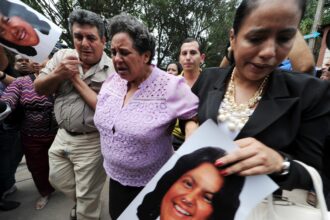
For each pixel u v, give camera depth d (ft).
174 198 2.83
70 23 6.37
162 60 63.93
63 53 6.61
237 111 2.94
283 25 2.30
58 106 6.71
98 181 7.32
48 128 8.87
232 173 2.44
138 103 4.42
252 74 2.63
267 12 2.28
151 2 51.55
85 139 6.81
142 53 4.23
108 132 4.73
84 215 7.33
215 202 2.60
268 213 2.64
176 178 2.85
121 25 4.12
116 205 5.26
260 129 2.68
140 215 3.00
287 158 2.52
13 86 8.53
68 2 36.76
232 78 3.19
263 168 2.35
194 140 2.79
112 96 4.84
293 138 2.67
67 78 6.07
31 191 10.53
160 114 4.29
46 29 5.14
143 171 4.72
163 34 61.05
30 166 9.14
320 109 2.66
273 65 2.51
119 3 39.58
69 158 7.08
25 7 5.10
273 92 2.81
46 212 9.18
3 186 8.86
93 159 6.91
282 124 2.70
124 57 4.16
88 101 6.19
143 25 4.28
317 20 23.75
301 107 2.69
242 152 2.38
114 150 4.69
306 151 2.67
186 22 59.82
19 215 8.96
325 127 2.65
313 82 2.76
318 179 2.47
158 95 4.32
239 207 2.49
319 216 2.57
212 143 2.68
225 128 2.92
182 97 4.20
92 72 6.53
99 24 6.33
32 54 5.19
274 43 2.38
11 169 9.29
